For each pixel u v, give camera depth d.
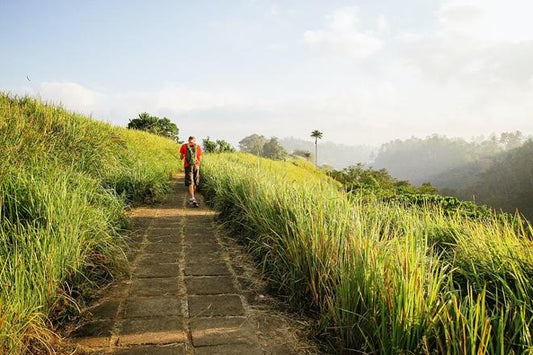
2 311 2.26
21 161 5.00
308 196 4.47
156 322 2.95
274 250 4.02
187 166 8.87
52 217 3.56
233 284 3.84
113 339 2.67
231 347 2.62
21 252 2.99
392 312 2.29
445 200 9.37
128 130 20.22
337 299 2.72
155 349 2.56
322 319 2.79
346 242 3.07
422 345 2.11
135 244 5.25
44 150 6.25
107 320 2.96
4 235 3.10
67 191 4.42
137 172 8.48
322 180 5.33
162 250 5.02
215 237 5.77
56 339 2.61
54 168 5.01
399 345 2.20
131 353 2.50
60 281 3.07
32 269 2.80
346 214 3.64
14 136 6.02
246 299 3.47
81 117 10.74
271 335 2.81
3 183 3.93
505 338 2.16
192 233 6.00
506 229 3.53
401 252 2.58
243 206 5.69
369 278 2.55
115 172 7.90
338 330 2.63
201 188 11.02
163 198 9.02
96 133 9.33
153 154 15.91
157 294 3.52
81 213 3.98
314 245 3.30
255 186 5.93
